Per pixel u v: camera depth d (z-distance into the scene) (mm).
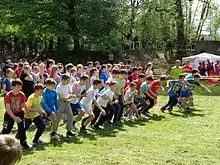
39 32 39188
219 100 17562
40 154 7680
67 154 7750
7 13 38000
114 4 36625
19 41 45469
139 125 11453
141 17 42656
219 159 7613
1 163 1801
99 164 7074
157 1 41906
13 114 7816
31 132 9875
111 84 10844
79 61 39031
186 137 9719
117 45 37375
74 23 37438
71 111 9422
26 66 11352
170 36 42469
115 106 11242
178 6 41438
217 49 41156
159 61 39750
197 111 14500
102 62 38844
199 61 29453
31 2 37406
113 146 8539
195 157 7719
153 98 12922
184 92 14273
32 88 11289
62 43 41156
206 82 26984
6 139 1851
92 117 9945
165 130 10688
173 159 7516
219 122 12125
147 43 44906
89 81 12344
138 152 8023
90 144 8711
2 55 44344
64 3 37656
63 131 10164
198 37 48812
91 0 35500
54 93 8938
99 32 36781
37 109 8289
